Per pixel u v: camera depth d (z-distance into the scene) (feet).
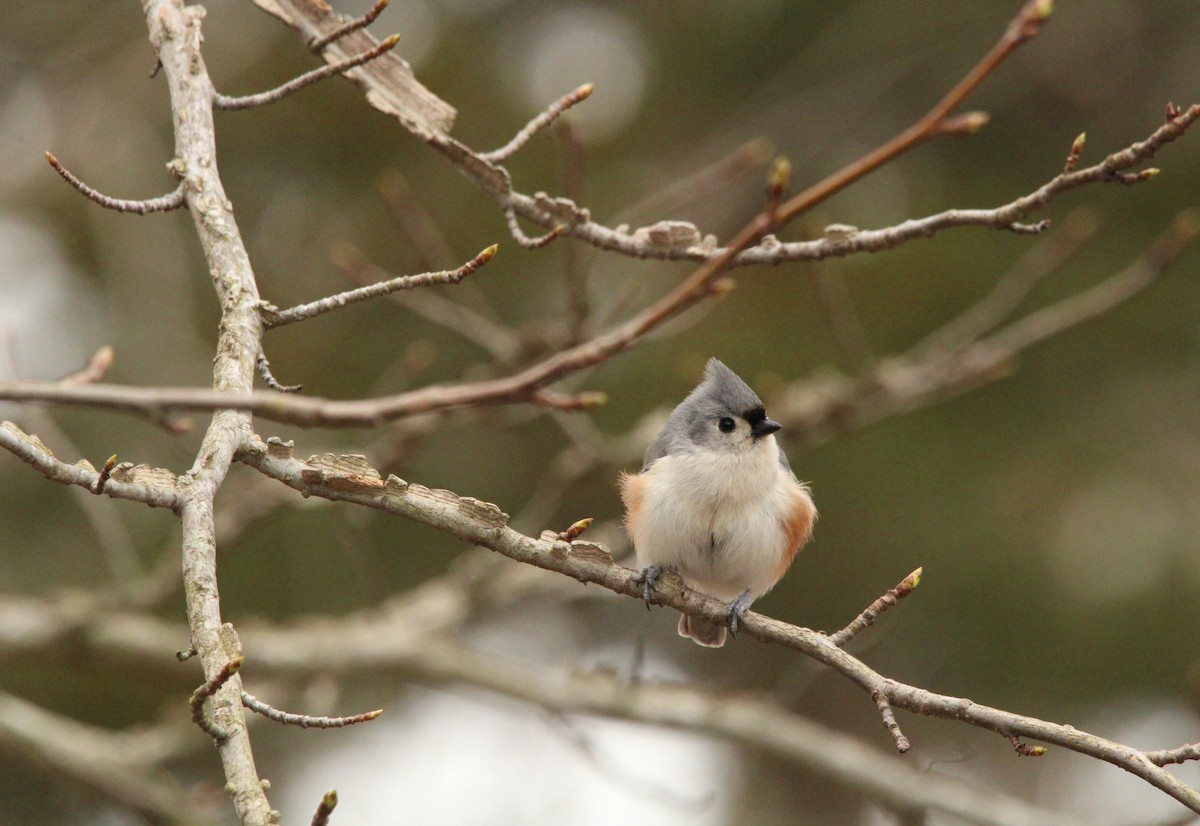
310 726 13.73
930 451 41.60
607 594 31.35
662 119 47.52
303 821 38.63
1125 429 41.22
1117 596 39.45
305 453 35.06
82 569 38.63
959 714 15.67
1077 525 40.22
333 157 44.80
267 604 38.93
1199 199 42.78
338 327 42.11
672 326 32.83
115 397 10.94
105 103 42.57
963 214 17.87
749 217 47.32
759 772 45.73
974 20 46.65
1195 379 41.52
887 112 47.52
